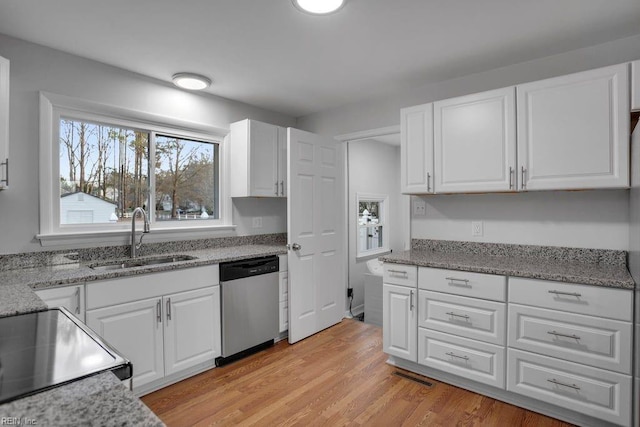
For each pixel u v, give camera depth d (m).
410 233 3.16
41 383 0.70
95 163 2.64
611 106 1.97
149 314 2.28
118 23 2.04
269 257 3.08
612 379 1.78
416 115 2.73
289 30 2.14
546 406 2.04
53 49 2.36
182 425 1.97
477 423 1.97
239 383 2.44
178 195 3.12
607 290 1.79
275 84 3.06
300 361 2.80
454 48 2.40
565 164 2.11
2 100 1.90
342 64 2.66
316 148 3.43
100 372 0.76
